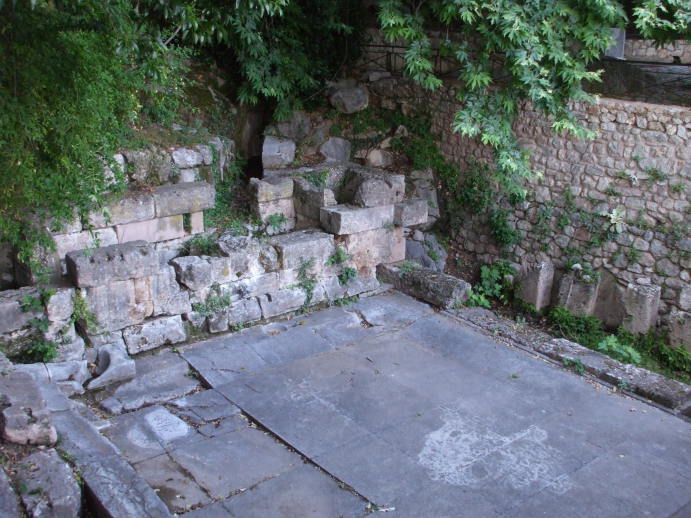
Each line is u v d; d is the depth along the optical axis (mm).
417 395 6020
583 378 6445
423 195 10031
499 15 7754
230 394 5949
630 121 8055
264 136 9656
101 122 6402
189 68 9148
